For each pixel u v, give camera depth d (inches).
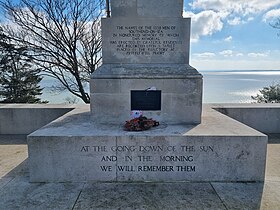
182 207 116.8
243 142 139.8
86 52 531.2
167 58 175.5
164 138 140.3
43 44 498.3
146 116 172.7
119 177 143.8
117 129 155.2
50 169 142.9
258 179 143.0
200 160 141.9
